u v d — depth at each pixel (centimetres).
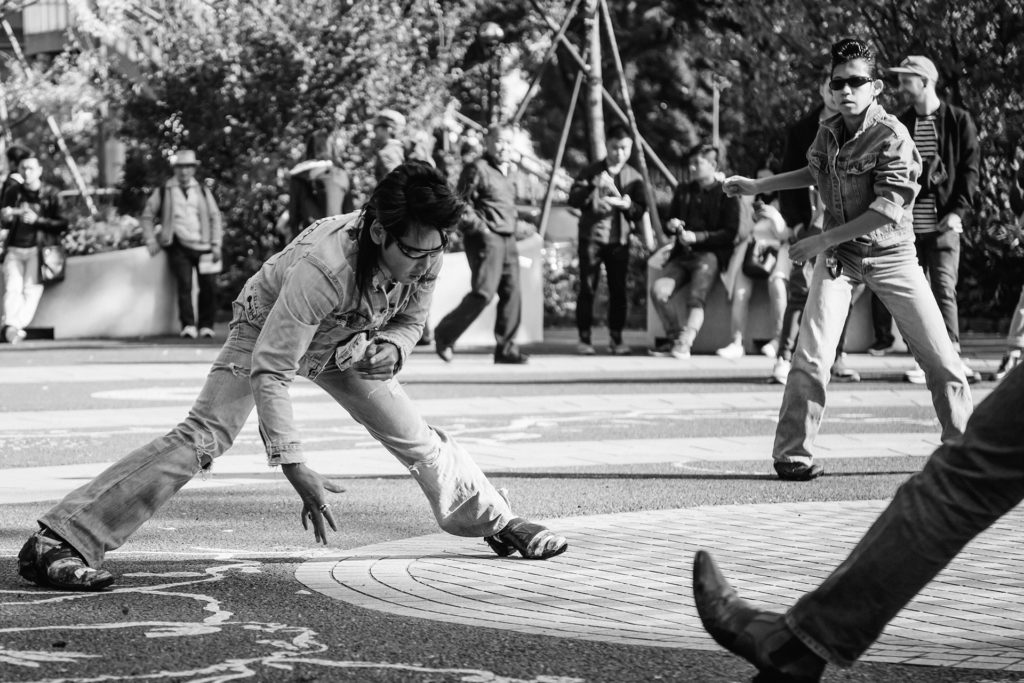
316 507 602
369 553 737
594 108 2720
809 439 988
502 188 1928
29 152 2411
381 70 2877
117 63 3275
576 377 1767
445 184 591
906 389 1619
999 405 432
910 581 444
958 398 948
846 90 945
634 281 3225
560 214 3297
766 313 2175
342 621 588
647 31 4516
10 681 495
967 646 549
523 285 2414
